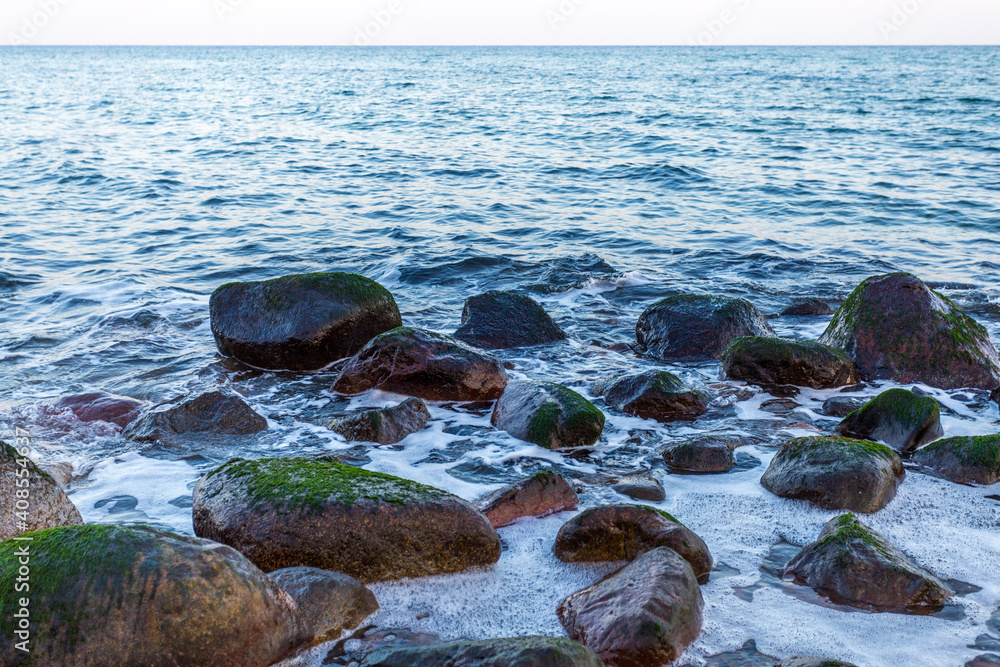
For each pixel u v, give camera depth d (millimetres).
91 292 10766
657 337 8836
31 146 25938
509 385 6977
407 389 7297
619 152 25156
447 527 4344
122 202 17422
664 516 4535
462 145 26797
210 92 53781
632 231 14992
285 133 30359
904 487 5312
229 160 23656
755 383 7633
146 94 51469
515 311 9266
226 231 14875
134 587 3373
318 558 4215
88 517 5020
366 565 4227
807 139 28344
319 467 4777
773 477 5402
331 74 81438
